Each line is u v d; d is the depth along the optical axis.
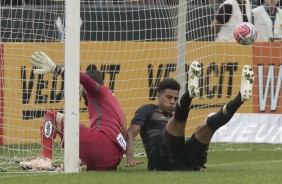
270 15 43.19
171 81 27.97
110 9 41.81
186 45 40.66
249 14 42.28
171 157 26.84
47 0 40.19
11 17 40.25
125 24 41.94
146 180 24.00
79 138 27.09
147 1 42.53
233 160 34.72
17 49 40.25
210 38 41.75
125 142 27.73
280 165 31.06
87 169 27.81
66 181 24.05
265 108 42.75
